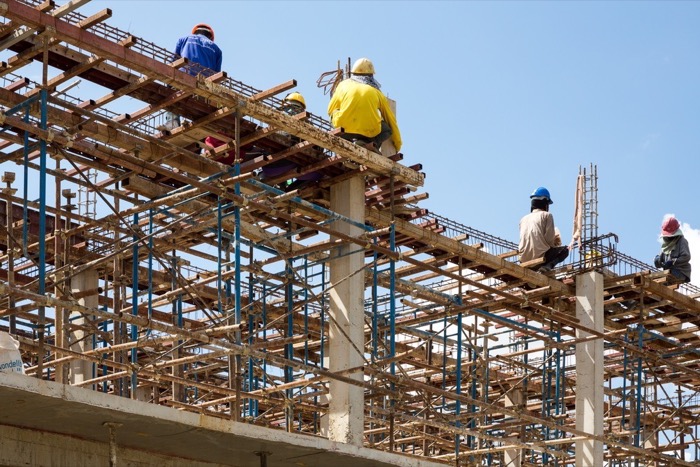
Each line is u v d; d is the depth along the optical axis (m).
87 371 25.41
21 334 26.59
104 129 20.34
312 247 22.55
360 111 22.31
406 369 32.50
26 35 17.44
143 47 18.73
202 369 25.95
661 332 32.00
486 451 25.84
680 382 33.84
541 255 27.77
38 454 17.50
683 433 34.56
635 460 32.59
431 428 31.70
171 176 18.75
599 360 27.89
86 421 16.86
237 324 18.61
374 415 29.61
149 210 21.61
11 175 20.77
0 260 24.23
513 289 28.69
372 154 22.19
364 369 21.38
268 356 18.98
